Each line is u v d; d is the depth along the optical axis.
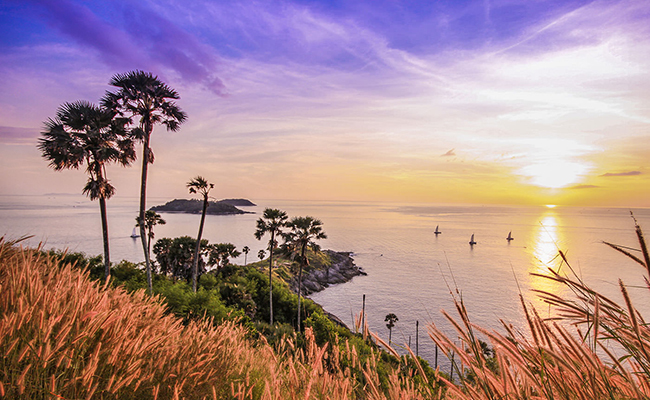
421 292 82.50
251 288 34.94
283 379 2.33
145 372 2.07
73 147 15.30
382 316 63.53
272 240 33.97
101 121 16.28
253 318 29.89
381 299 76.56
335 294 82.00
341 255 119.19
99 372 1.86
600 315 1.14
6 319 1.66
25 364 1.62
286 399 2.03
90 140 15.88
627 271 79.19
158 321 3.08
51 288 2.38
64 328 1.75
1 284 2.13
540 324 1.18
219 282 34.75
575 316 1.15
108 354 1.97
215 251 48.00
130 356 2.06
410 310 66.69
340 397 1.77
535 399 1.13
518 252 152.62
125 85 17.20
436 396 1.43
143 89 17.36
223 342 3.36
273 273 80.25
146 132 17.75
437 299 73.94
